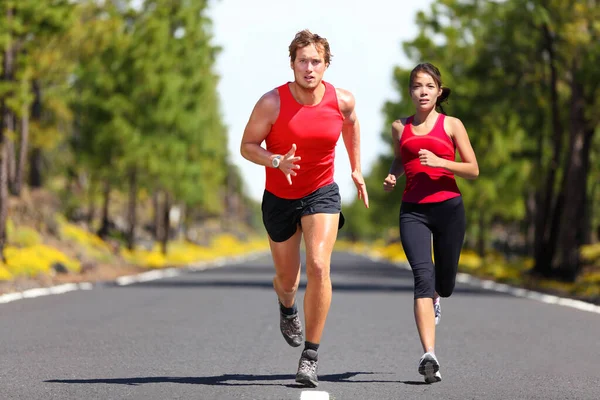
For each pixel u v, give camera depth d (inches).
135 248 3491.6
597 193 3735.2
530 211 3649.1
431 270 608.1
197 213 6806.1
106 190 3270.2
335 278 2442.2
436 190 616.7
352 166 608.4
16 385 590.2
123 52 3201.3
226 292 1616.6
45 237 2383.1
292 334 649.0
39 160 2950.3
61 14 1968.5
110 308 1209.4
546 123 2596.0
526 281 2322.8
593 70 2155.5
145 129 3275.1
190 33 3619.6
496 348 819.4
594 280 2290.8
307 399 544.4
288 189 577.3
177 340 856.9
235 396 556.7
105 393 563.8
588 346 836.6
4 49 1856.5
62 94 3041.3
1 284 1581.0
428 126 620.4
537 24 2263.8
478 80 2522.1
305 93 564.1
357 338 901.2
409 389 588.4
